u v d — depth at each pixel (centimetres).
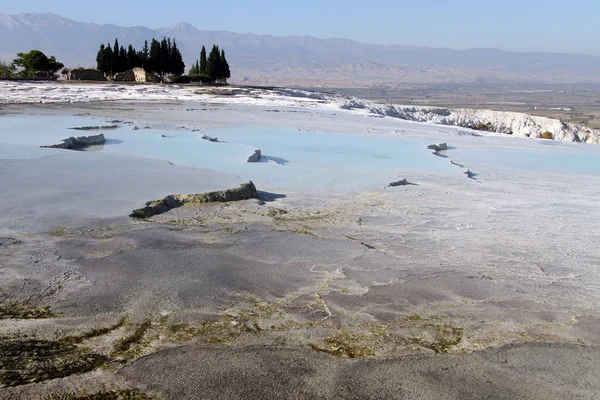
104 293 465
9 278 488
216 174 937
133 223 667
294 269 546
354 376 346
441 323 432
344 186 1039
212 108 2761
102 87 3744
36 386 325
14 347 369
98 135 1411
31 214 671
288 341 391
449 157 1694
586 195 1126
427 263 588
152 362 356
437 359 372
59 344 377
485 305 473
